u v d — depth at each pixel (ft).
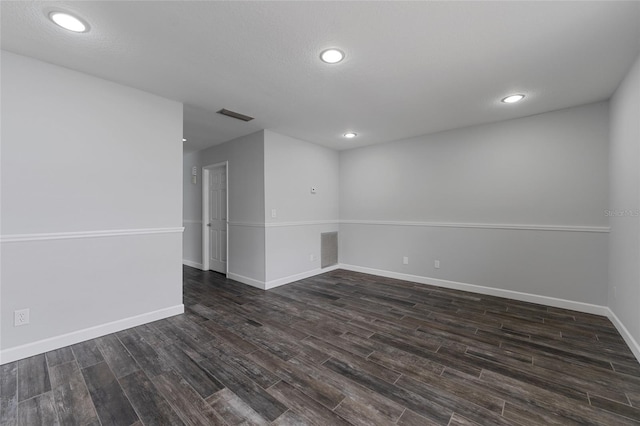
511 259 11.50
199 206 17.57
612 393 5.66
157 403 5.37
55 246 7.39
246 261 14.03
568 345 7.62
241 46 6.50
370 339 8.02
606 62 7.10
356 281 14.40
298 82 8.27
